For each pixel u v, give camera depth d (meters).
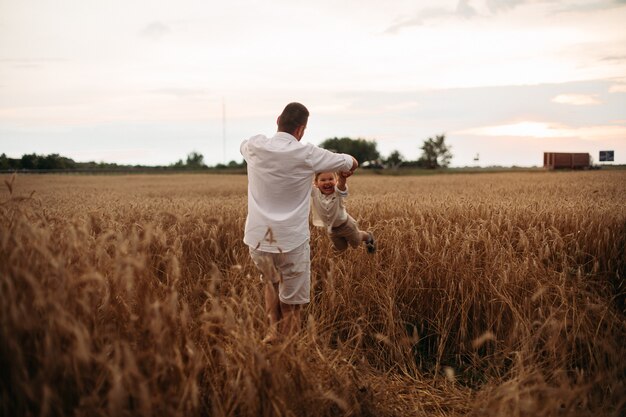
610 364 3.59
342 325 4.72
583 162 66.62
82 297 2.65
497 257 4.98
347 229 4.46
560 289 4.20
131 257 2.85
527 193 15.20
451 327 4.77
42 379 2.24
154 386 2.38
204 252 6.02
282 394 2.62
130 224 5.84
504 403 2.74
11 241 2.81
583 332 3.97
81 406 2.27
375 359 4.34
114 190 23.23
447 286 4.88
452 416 3.48
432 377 4.11
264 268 3.41
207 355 3.00
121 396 2.09
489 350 4.36
